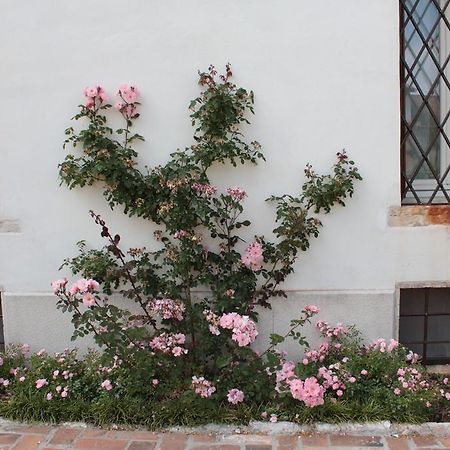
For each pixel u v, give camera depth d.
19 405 3.59
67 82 3.95
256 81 3.92
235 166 3.93
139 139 3.97
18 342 4.17
